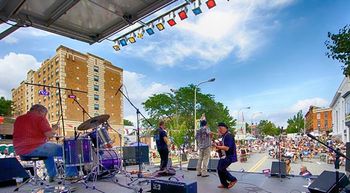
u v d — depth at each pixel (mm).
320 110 62969
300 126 74000
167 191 3854
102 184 4887
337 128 37188
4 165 4957
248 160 23500
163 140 6500
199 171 6078
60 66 39156
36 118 4188
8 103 40312
